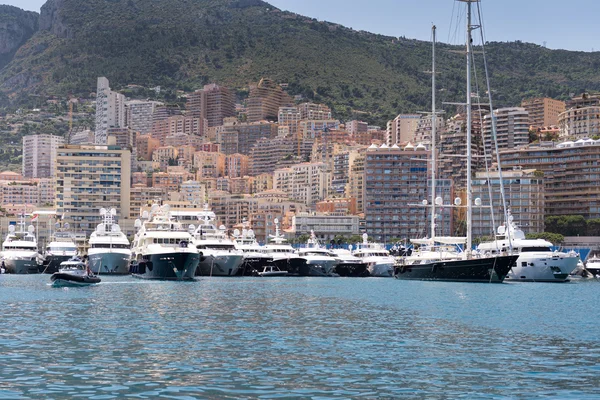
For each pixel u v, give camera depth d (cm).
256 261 19675
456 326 8100
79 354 6209
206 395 4888
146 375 5441
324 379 5353
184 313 9194
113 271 18125
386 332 7600
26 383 5162
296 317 8888
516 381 5325
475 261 14975
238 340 7012
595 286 15575
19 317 8638
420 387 5138
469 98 15962
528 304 10706
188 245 16188
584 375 5522
